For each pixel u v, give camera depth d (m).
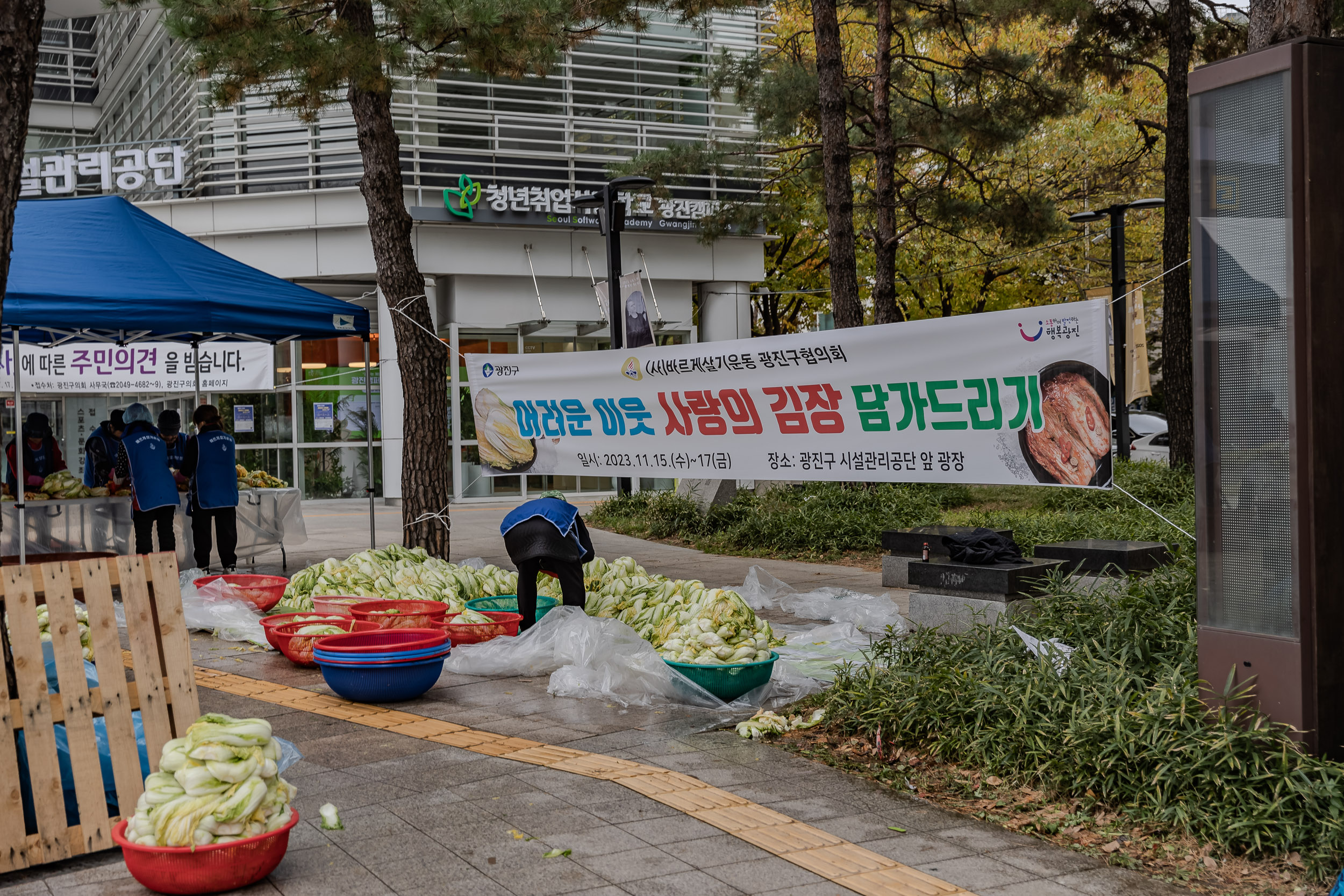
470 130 22.00
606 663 6.01
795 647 6.98
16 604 3.69
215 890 3.39
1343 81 4.11
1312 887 3.50
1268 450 4.15
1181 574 6.00
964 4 17.97
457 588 8.22
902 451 7.25
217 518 10.66
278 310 9.66
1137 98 26.39
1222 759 3.95
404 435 10.66
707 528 14.50
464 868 3.58
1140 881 3.54
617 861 3.63
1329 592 4.04
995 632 5.68
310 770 4.65
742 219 21.50
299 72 10.09
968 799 4.35
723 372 8.50
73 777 3.89
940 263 27.25
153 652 3.97
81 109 31.20
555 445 10.14
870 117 18.11
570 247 22.83
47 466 11.42
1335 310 4.08
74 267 8.70
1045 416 6.35
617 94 23.03
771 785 4.48
